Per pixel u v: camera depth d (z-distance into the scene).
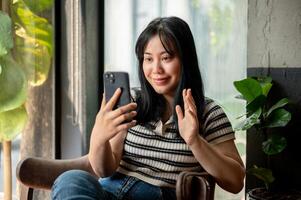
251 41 1.97
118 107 1.35
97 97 2.31
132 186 1.40
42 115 2.21
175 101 1.40
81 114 2.26
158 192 1.37
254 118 1.73
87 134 2.27
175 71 1.38
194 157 1.39
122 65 2.34
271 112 1.77
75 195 1.16
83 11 2.22
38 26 2.11
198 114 1.41
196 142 1.25
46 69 2.15
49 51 2.15
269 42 1.92
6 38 1.79
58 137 2.26
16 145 2.20
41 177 1.48
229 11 2.11
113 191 1.42
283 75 1.90
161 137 1.43
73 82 2.25
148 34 1.39
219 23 2.14
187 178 1.25
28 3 2.06
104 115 1.34
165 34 1.36
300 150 1.88
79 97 2.25
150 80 1.42
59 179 1.25
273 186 1.93
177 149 1.40
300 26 1.85
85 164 1.54
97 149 1.37
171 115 1.44
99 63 2.32
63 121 2.29
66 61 2.25
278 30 1.90
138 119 1.46
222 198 2.15
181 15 2.21
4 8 2.00
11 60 1.87
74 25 2.22
